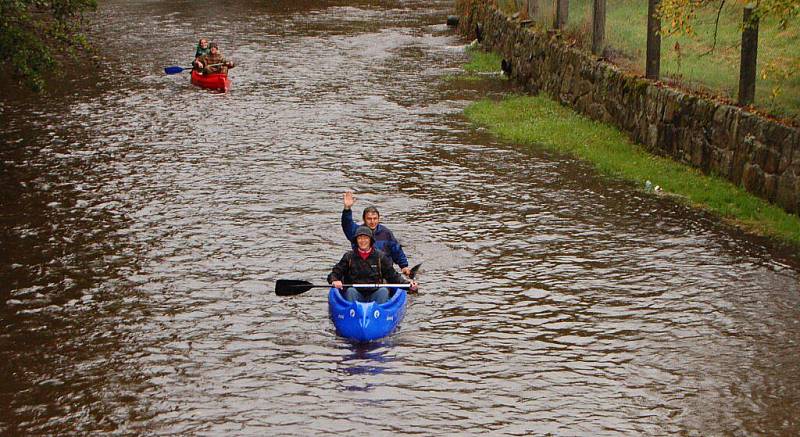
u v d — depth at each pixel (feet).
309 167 67.77
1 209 57.82
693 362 37.22
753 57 58.23
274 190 61.93
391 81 102.78
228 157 70.69
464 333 40.37
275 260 49.24
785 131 53.72
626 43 83.25
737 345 38.60
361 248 42.65
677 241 51.06
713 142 60.95
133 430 32.55
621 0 101.65
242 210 57.62
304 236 52.95
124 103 91.35
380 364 37.52
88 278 46.68
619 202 58.34
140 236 52.90
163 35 137.18
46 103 91.04
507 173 65.77
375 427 32.55
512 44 106.22
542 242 51.55
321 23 152.25
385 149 73.05
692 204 57.16
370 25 150.71
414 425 32.68
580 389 35.22
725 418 32.94
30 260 49.11
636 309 42.39
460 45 128.88
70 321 41.68
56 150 72.79
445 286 45.57
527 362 37.50
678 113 65.10
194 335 40.32
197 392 35.24
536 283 45.75
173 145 74.49
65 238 52.49
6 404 34.50
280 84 101.14
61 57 115.65
